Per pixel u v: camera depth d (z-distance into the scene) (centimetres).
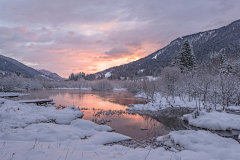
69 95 4400
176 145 803
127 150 677
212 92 2053
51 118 1463
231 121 1334
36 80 8394
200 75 2469
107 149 653
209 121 1312
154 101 2895
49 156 396
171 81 2991
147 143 908
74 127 1130
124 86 9306
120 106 2472
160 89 2884
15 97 3300
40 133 845
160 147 783
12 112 1405
